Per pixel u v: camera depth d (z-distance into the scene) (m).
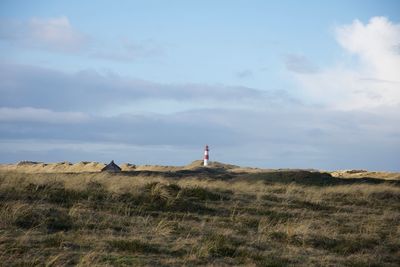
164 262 11.02
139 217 15.41
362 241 14.91
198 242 12.93
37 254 10.74
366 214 20.27
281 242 14.16
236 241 13.46
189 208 17.55
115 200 17.31
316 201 22.17
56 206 15.41
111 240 12.29
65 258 10.56
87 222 13.87
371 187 27.34
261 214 17.98
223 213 17.58
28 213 13.69
